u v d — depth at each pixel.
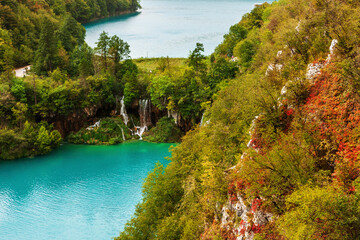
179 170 47.09
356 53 28.88
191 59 96.00
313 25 44.44
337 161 23.81
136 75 103.31
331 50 33.12
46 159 80.81
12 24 121.94
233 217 28.39
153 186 46.28
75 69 107.69
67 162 78.88
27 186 67.12
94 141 91.44
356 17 34.28
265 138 30.20
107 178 70.06
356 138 23.83
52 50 102.50
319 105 28.50
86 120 96.50
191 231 35.03
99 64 104.94
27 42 123.38
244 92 52.78
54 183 68.25
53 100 89.56
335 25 37.62
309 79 31.45
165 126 94.69
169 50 161.50
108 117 98.75
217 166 36.97
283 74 38.12
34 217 55.72
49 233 51.28
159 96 93.00
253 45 84.25
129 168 75.12
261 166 25.98
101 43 102.81
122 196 62.38
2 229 52.34
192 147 50.12
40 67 101.69
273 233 23.33
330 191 20.62
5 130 80.88
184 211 41.09
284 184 24.14
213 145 45.16
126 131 96.31
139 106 99.56
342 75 27.38
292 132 28.78
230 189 29.62
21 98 86.62
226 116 54.19
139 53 155.38
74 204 59.78
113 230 51.78
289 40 44.47
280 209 23.94
